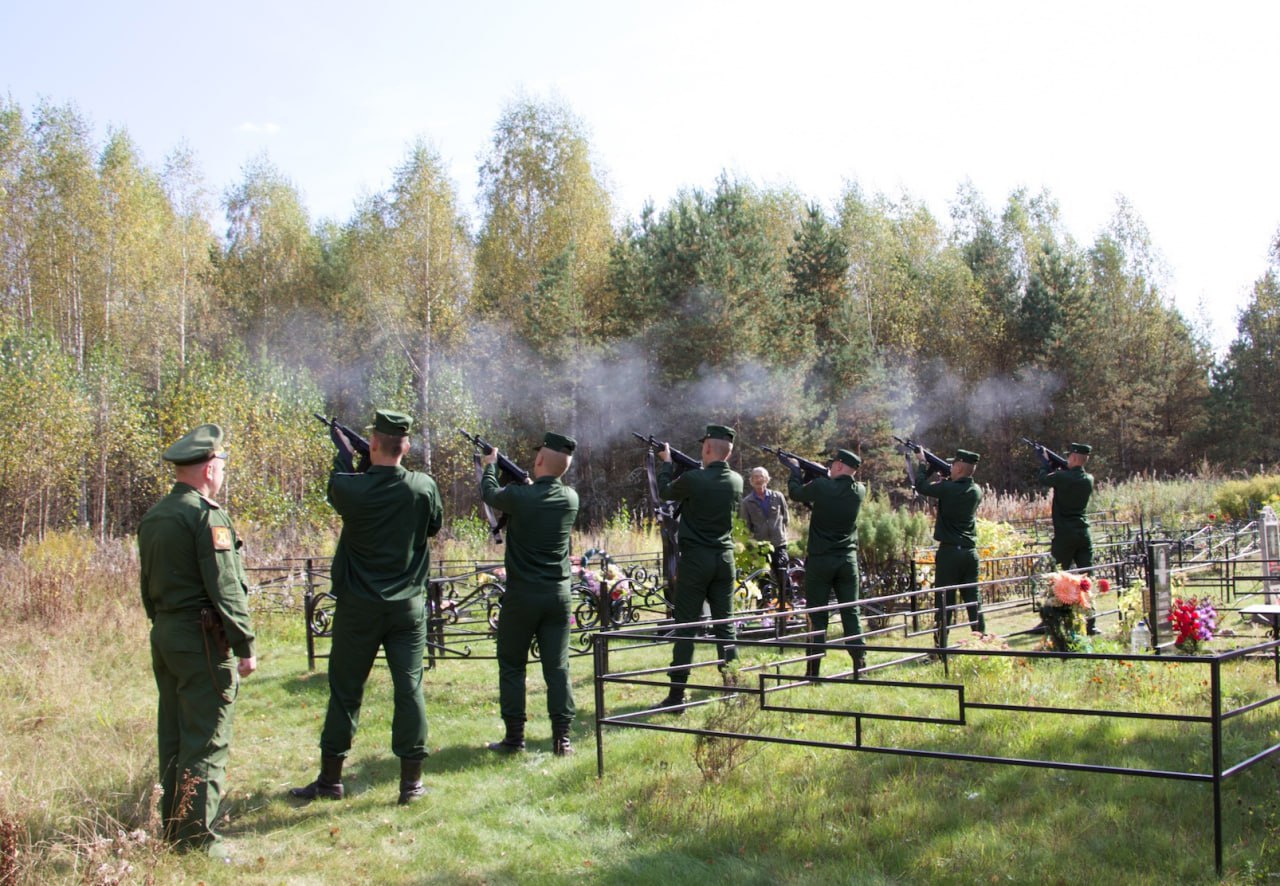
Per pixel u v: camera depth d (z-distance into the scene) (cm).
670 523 1101
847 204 4250
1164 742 622
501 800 599
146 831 501
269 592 1387
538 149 3716
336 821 573
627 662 1035
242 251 4262
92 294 3388
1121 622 989
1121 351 4209
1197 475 3684
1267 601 1154
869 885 447
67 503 2988
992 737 650
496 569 1131
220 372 2903
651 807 557
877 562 1366
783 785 577
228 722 534
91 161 3262
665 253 3019
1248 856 450
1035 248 4678
